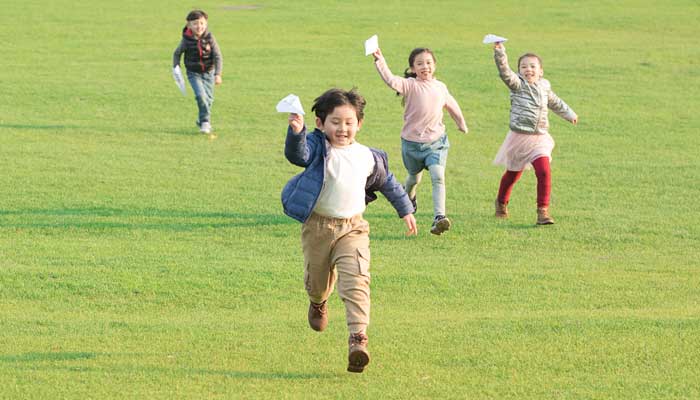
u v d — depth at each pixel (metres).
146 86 59.34
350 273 18.28
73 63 67.00
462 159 43.72
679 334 20.98
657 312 23.34
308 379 18.20
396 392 17.56
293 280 25.95
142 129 48.44
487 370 18.75
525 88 32.28
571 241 31.05
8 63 66.31
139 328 21.47
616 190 38.09
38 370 18.47
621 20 89.06
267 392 17.53
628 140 47.81
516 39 79.12
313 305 19.83
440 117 31.31
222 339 20.67
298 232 31.41
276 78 62.66
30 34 78.38
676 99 58.16
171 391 17.48
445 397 17.36
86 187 36.75
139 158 42.12
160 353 19.69
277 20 87.75
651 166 42.34
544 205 32.50
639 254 29.69
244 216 33.19
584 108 55.28
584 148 45.91
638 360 19.34
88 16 88.31
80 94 56.53
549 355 19.61
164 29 82.62
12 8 91.19
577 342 20.42
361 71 65.56
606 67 67.00
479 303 24.33
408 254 29.19
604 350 19.92
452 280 26.22
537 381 18.16
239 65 67.00
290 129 17.80
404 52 72.69
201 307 23.77
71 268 26.58
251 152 44.00
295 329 21.50
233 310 23.55
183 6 96.25
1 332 21.14
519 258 29.02
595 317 22.53
